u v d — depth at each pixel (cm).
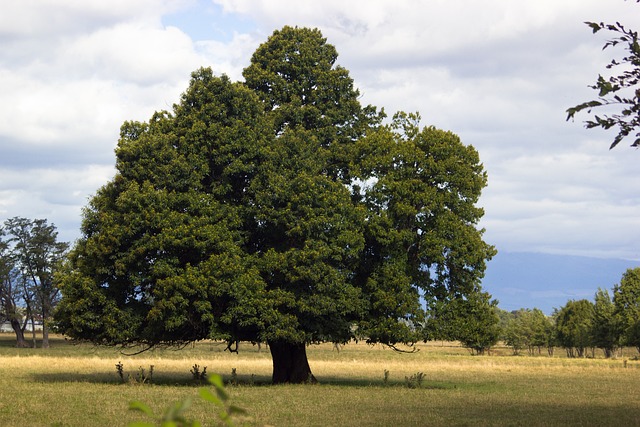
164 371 4941
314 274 3412
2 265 10625
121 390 3180
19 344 10919
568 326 11475
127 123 3716
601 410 2795
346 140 4125
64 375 4244
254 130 3616
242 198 3628
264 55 4197
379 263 3812
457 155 3941
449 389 3831
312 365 6228
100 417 2222
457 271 3922
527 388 4044
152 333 3384
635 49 827
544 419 2416
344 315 3750
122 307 3475
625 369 6356
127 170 3528
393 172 3828
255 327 3541
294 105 4012
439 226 3741
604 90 824
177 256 3381
